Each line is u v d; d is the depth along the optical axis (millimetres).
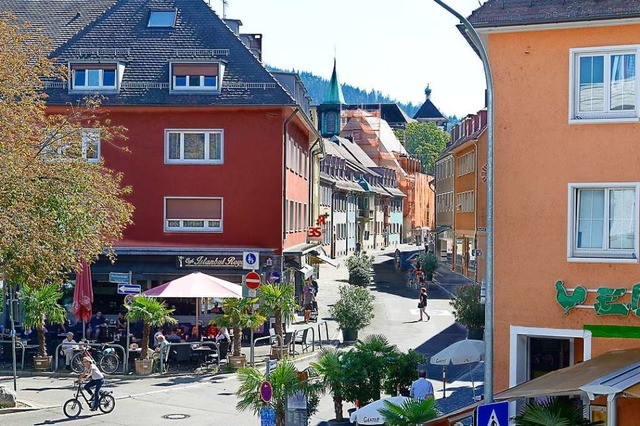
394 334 38406
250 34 47906
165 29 39344
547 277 16688
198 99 37250
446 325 41281
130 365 29562
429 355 32719
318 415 22797
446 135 164375
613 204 16469
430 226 148875
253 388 18406
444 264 79312
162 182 37531
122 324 32469
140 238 37500
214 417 22297
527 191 16812
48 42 26750
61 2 44750
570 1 16578
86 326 33500
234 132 37469
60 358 30156
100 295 36969
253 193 37438
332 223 80812
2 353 30156
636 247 16219
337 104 136000
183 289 29641
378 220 109625
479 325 33719
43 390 25547
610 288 16219
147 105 37094
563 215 16609
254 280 27391
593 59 16547
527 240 16812
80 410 22422
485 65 13344
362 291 37000
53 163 24766
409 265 73312
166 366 29297
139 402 24156
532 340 17484
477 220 57125
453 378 28234
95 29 39406
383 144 126438
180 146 37719
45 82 37688
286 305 30453
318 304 50156
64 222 24422
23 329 31609
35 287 26172
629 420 15469
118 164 37625
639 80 16219
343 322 36031
